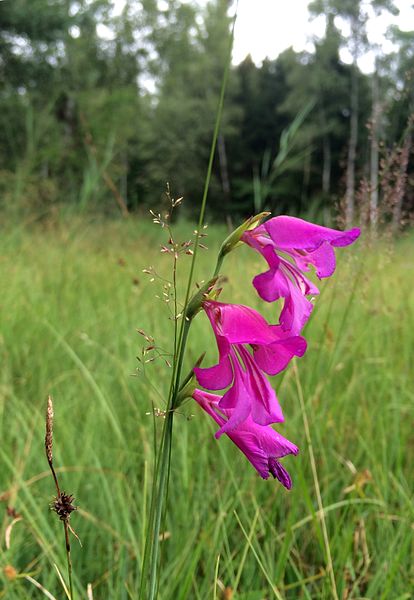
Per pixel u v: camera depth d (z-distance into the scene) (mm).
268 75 36531
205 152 29422
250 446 1410
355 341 4379
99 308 5656
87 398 3994
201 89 32875
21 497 3002
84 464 3182
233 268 5656
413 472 3340
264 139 35375
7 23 21109
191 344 4391
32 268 6879
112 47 29812
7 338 4770
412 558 2664
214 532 2752
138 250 7852
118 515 2916
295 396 3621
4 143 16047
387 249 3637
